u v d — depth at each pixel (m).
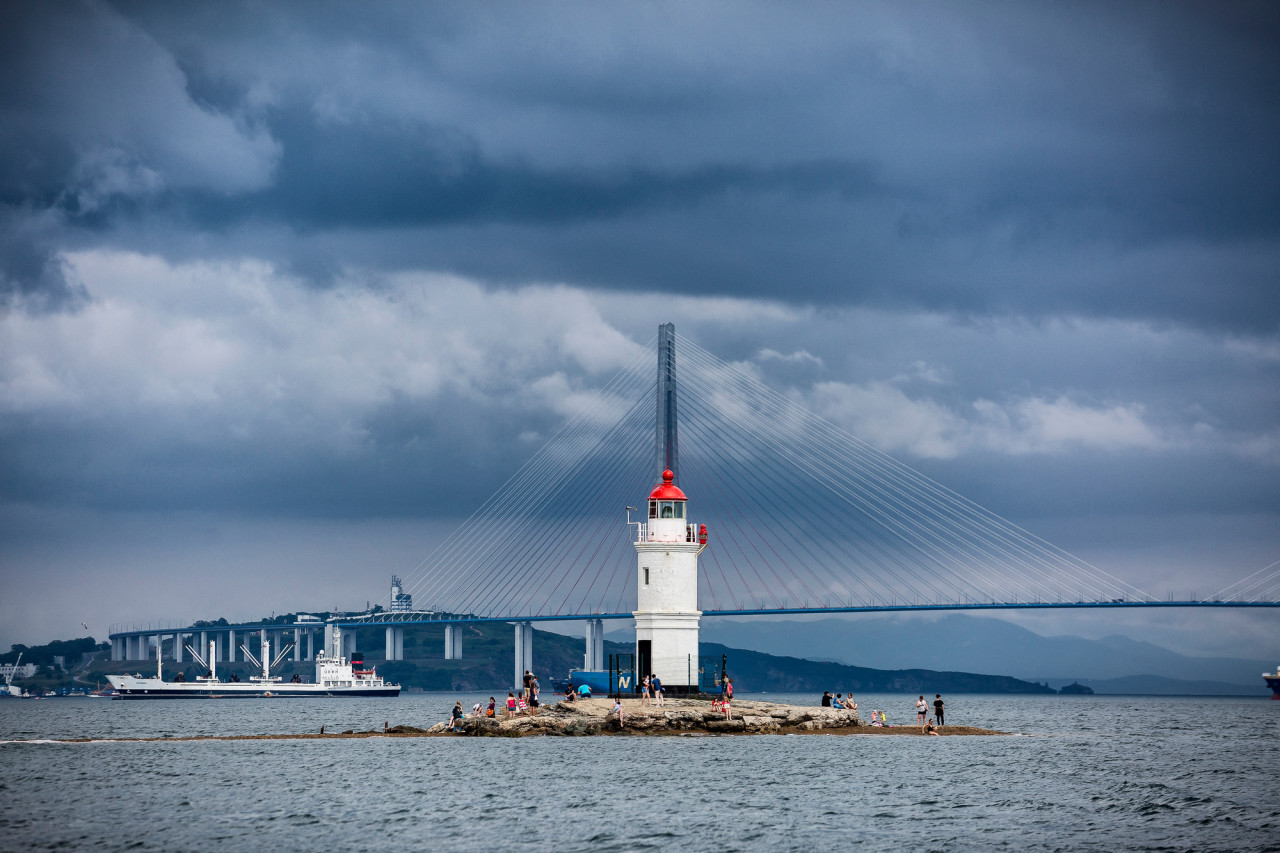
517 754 173.38
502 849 109.88
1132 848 111.00
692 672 196.25
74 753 190.50
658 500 193.62
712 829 118.19
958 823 122.06
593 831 117.31
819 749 181.25
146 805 132.38
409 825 120.06
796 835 115.94
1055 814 127.38
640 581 195.50
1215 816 126.94
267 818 124.00
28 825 120.81
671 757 168.50
